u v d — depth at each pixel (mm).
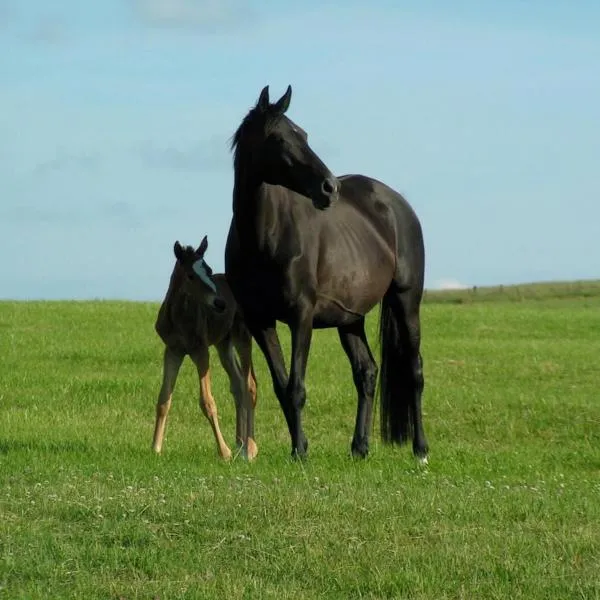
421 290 16938
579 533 10773
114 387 25719
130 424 21016
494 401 24156
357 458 15938
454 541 10484
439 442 19922
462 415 22766
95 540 10391
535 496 12352
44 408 22875
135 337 36125
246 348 17609
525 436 21031
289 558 9953
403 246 16547
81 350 32438
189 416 22641
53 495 11789
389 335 16766
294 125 14109
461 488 12844
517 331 41562
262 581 9445
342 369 29938
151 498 11617
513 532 10859
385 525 10875
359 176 16750
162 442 17453
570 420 22188
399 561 9914
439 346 35312
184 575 9555
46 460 14867
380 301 16938
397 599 9094
